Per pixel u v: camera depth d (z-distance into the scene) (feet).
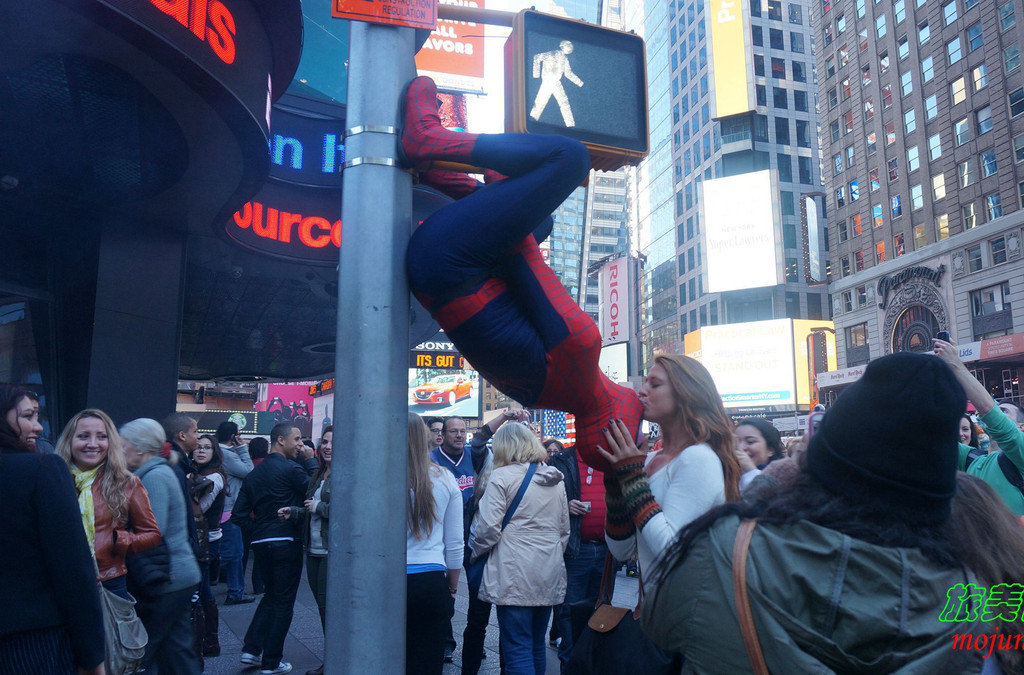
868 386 4.69
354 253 6.97
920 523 4.51
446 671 19.16
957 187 141.28
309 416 224.12
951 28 142.92
